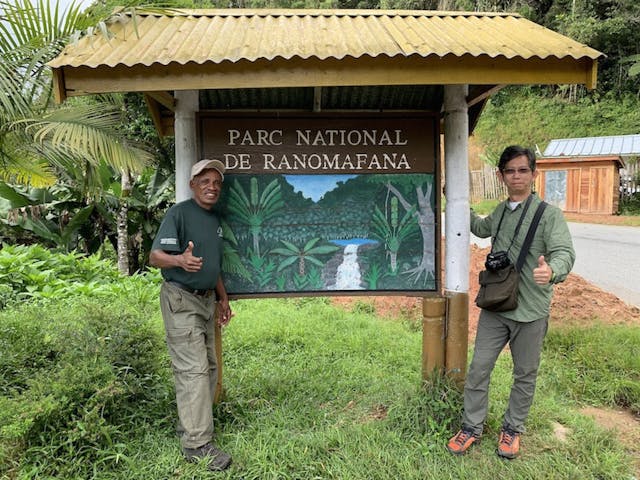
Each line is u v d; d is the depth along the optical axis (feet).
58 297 18.74
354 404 11.16
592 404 11.51
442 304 10.37
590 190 58.59
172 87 7.88
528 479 8.32
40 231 28.73
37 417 8.42
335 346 14.76
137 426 9.62
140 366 10.95
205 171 9.04
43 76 12.09
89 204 28.84
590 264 30.45
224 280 10.28
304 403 11.00
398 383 11.96
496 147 91.35
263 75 7.88
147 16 10.16
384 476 8.29
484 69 8.06
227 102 11.19
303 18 10.41
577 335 14.62
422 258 10.48
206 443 8.81
